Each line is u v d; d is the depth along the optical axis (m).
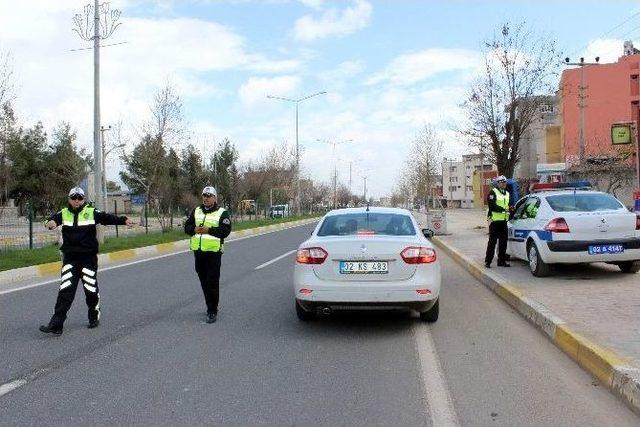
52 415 4.54
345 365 5.80
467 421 4.34
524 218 11.62
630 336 6.07
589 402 4.73
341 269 7.02
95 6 19.12
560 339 6.45
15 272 12.93
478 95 21.80
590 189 11.66
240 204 43.56
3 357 6.18
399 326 7.52
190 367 5.77
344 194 105.44
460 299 9.48
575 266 11.90
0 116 21.39
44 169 52.16
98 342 6.80
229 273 13.09
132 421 4.40
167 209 37.53
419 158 59.66
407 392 4.99
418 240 7.29
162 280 12.08
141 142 31.34
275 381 5.31
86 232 7.52
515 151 21.52
